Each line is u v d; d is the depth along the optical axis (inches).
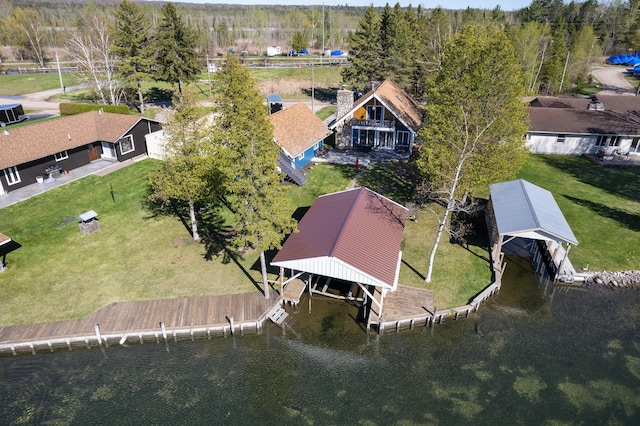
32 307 928.9
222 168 893.8
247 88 853.8
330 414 738.2
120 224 1246.9
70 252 1112.8
